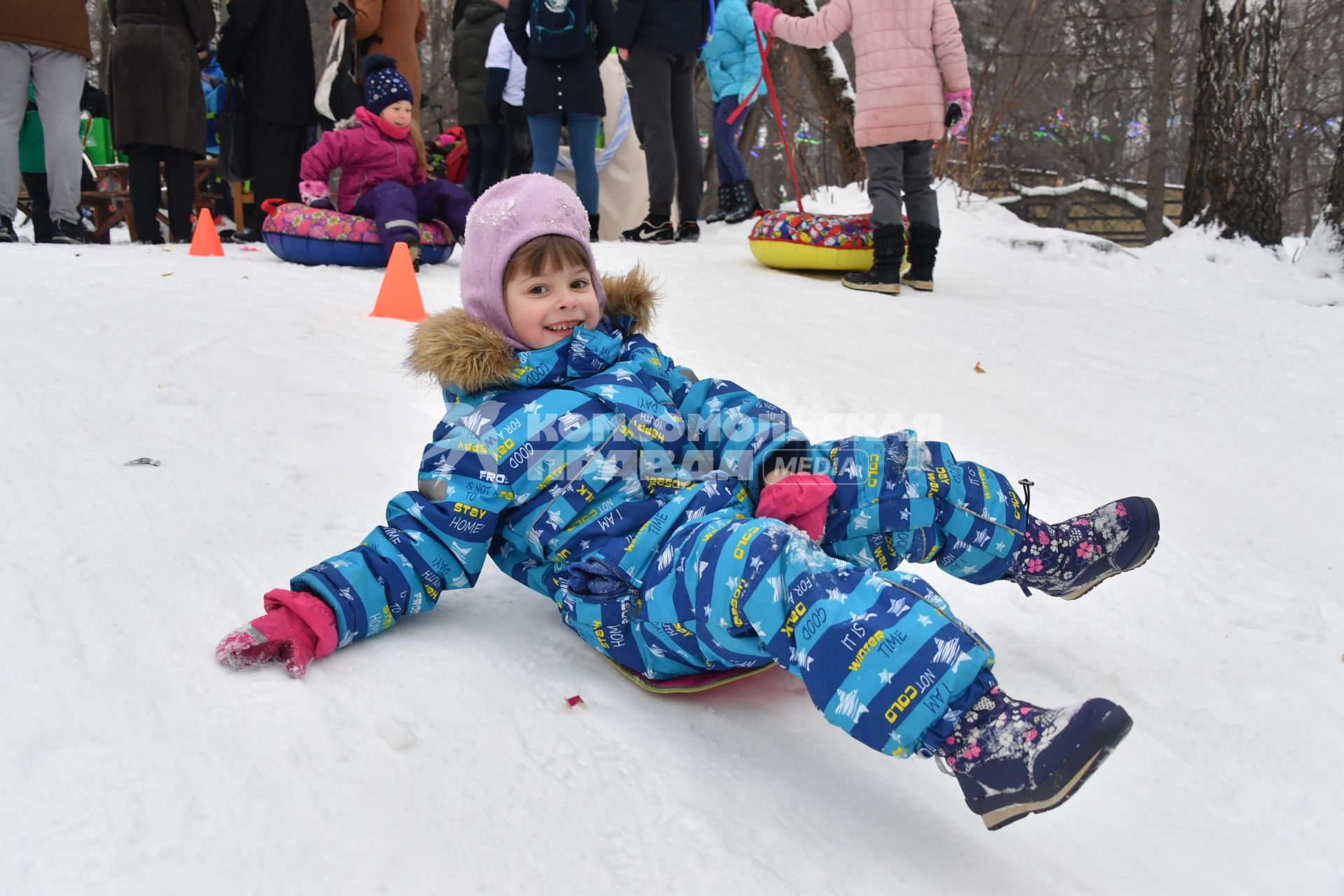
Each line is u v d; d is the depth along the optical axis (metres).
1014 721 1.34
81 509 2.11
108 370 3.05
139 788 1.31
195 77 6.80
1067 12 19.11
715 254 7.07
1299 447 3.64
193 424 2.71
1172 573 2.56
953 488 1.94
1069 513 2.91
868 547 1.95
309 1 16.53
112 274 4.85
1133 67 19.83
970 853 1.47
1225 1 8.19
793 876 1.38
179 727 1.46
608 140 9.20
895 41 5.68
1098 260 7.82
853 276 5.96
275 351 3.55
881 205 5.84
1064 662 2.06
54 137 6.61
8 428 2.47
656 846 1.39
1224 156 8.20
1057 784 1.29
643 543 1.77
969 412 3.77
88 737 1.39
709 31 7.43
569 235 1.98
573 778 1.50
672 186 7.51
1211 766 1.75
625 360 2.07
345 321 4.17
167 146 6.77
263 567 2.01
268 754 1.43
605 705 1.72
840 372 4.09
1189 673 2.05
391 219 5.58
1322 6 17.66
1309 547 2.86
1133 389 4.20
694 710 1.76
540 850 1.35
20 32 6.28
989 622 2.22
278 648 1.67
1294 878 1.49
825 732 1.74
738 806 1.51
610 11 7.05
